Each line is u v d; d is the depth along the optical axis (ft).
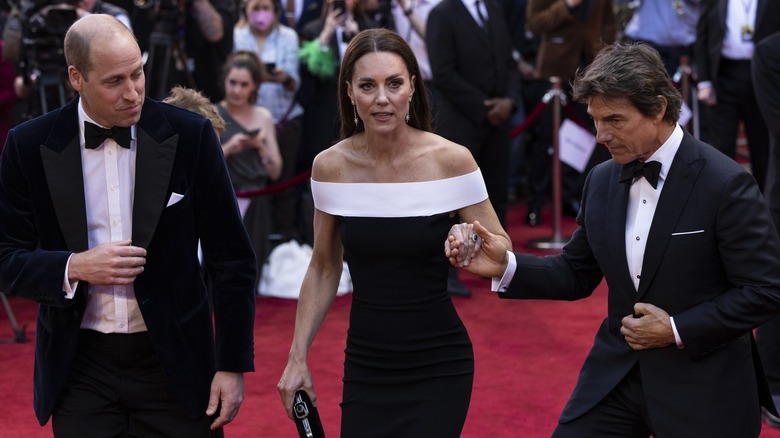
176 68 23.04
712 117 27.17
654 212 10.04
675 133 10.00
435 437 10.56
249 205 23.52
